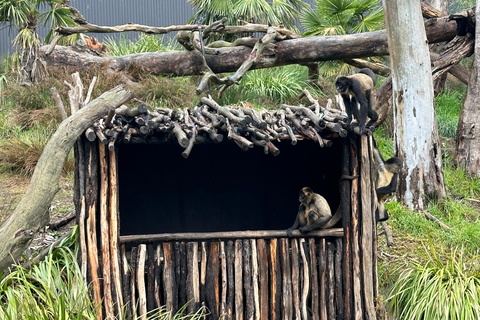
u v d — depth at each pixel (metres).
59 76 11.71
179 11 19.25
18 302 4.79
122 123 5.14
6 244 4.98
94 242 5.10
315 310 5.43
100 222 5.11
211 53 10.82
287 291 5.40
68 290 5.09
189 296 5.28
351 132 5.36
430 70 8.75
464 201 9.09
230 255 5.39
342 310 5.46
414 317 5.85
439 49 11.54
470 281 6.07
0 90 12.36
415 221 8.09
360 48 10.37
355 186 5.40
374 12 13.12
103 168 5.11
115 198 5.12
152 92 11.24
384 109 10.37
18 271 5.09
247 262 5.38
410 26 8.55
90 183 5.11
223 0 13.98
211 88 12.13
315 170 6.73
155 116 5.24
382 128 11.86
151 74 11.84
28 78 12.28
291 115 5.50
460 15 9.86
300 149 6.75
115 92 5.06
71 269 5.25
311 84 13.18
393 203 8.45
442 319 5.71
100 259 5.16
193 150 6.78
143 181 6.70
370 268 5.42
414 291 6.09
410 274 6.34
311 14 13.70
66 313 4.80
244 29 10.47
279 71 13.55
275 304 5.39
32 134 10.41
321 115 5.50
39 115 10.77
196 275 5.30
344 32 12.57
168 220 6.80
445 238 7.58
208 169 6.85
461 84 15.02
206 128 5.07
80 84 5.90
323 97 12.92
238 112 5.17
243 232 5.41
